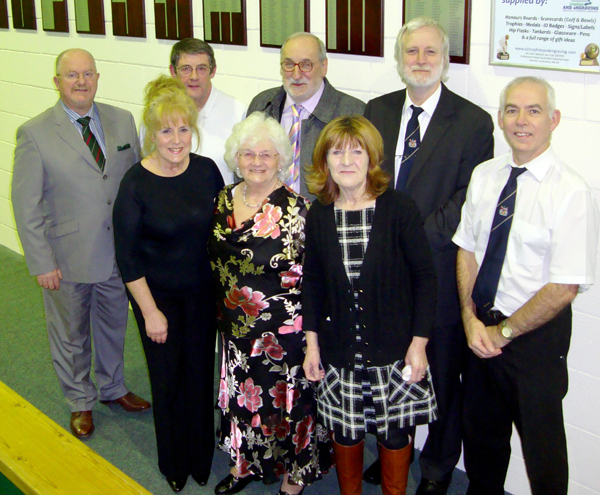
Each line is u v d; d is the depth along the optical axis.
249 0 2.95
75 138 2.58
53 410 3.01
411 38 2.05
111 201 2.66
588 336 2.13
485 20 2.14
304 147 2.46
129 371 3.38
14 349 3.58
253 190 2.09
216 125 2.78
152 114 2.04
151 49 3.50
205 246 2.21
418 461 2.67
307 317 2.03
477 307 2.00
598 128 1.96
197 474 2.50
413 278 1.92
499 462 2.15
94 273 2.67
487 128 2.05
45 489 1.27
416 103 2.15
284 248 2.04
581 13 1.89
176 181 2.15
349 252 1.90
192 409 2.39
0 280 4.51
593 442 2.21
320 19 2.68
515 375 1.90
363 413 2.00
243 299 2.09
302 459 2.24
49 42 4.17
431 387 2.03
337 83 2.72
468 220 2.01
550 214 1.77
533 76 1.89
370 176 1.87
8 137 4.82
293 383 2.16
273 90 2.63
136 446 2.77
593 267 1.77
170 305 2.24
